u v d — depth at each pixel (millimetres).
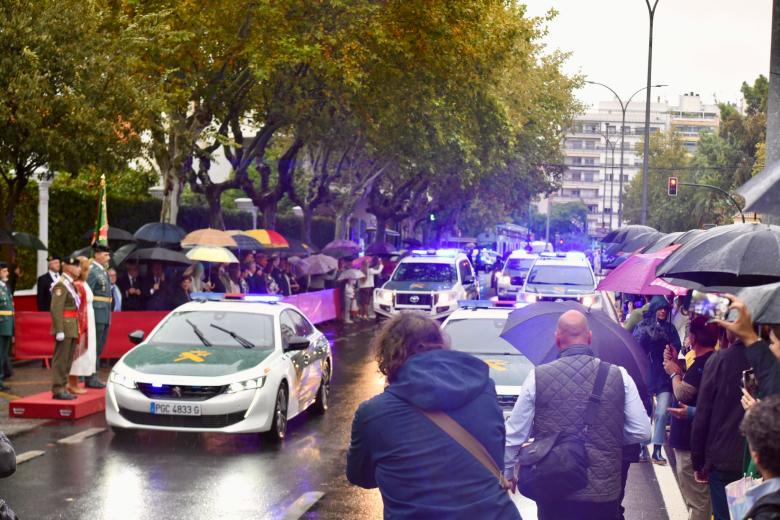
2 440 4633
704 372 6230
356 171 42906
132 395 11688
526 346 7203
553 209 171500
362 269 33062
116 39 19625
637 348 7004
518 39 35094
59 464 10656
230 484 9891
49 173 19969
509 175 52594
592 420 5484
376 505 9148
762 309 5102
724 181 85625
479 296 32406
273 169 54906
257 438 12547
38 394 14281
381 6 25141
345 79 24344
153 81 21969
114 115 18953
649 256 10656
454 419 3885
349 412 14672
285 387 12539
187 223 38500
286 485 9891
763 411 3539
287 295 26906
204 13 22969
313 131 30578
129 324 19219
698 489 7953
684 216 92125
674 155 105500
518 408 5605
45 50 17578
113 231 23500
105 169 19078
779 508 3332
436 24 25375
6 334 16016
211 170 55062
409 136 32625
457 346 12422
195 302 13711
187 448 11727
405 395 3896
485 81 32375
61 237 27297
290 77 26375
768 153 11703
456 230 77375
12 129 17422
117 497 9258
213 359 12172
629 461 6172
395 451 3846
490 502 3807
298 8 24250
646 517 8938
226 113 26734
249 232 25375
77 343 14273
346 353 22594
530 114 50625
